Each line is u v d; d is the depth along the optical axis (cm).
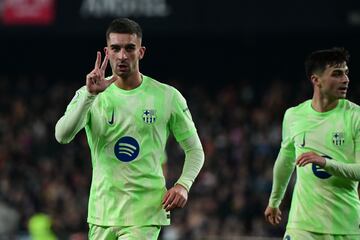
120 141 2444
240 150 7281
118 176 2442
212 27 7262
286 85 8400
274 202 2803
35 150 7650
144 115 2447
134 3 7225
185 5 7219
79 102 2355
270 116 7762
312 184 2603
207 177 6875
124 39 2378
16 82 8994
